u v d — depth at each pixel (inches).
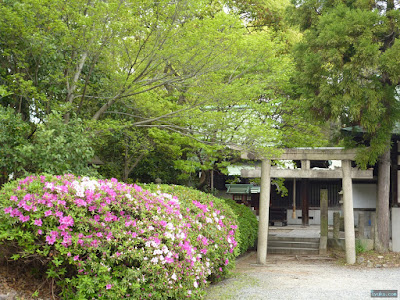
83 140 326.6
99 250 225.3
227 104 444.1
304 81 442.6
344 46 404.8
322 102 434.9
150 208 257.0
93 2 380.2
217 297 298.5
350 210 462.0
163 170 617.3
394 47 394.6
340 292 316.2
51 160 307.9
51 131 304.2
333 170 471.2
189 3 366.6
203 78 418.3
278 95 554.6
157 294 233.5
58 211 220.8
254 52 435.8
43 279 242.1
